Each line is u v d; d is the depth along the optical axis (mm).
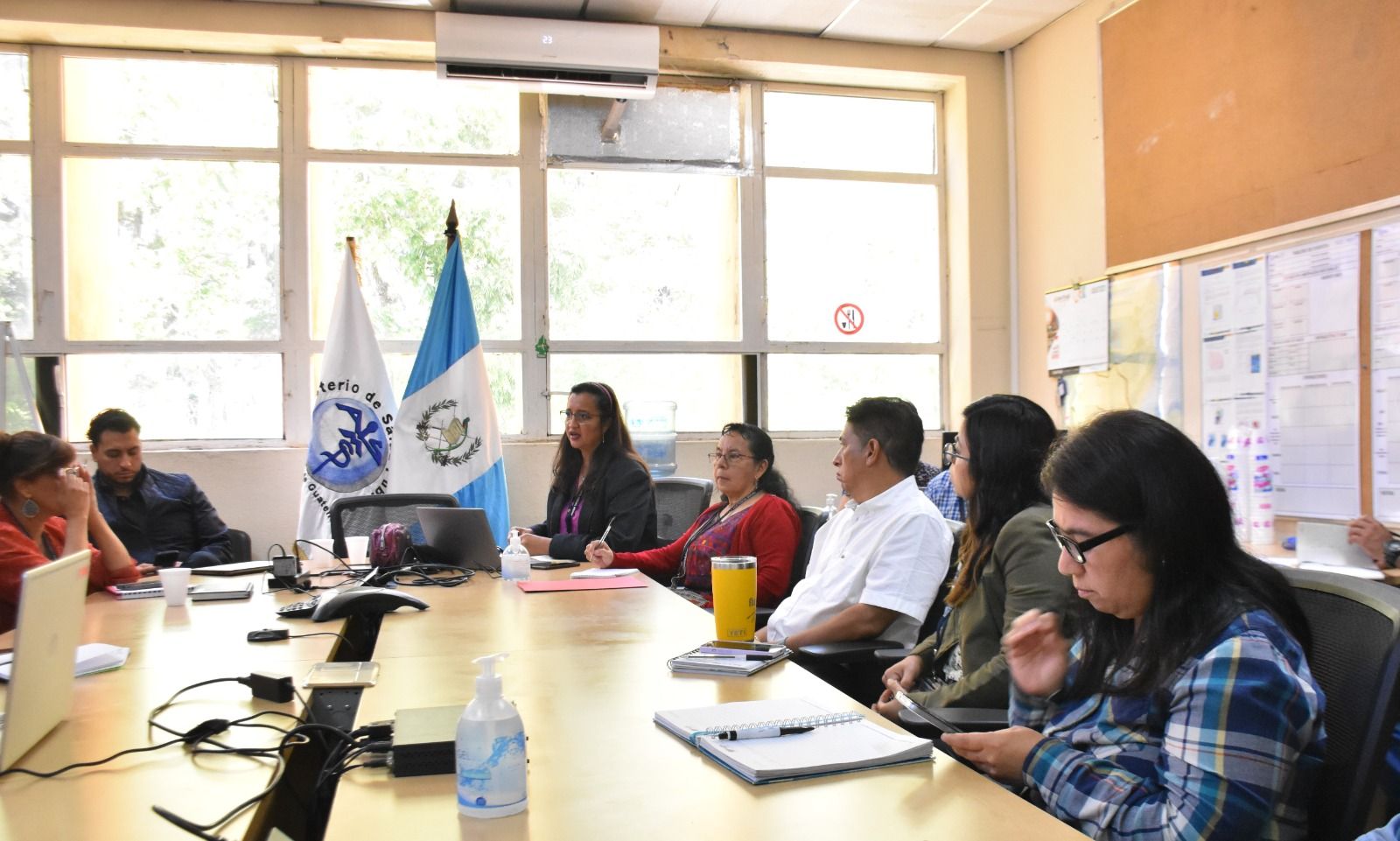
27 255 4340
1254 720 985
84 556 1348
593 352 4758
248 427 4492
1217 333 3779
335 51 4484
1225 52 3730
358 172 4602
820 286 5027
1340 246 3299
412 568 2779
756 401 4934
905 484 2232
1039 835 891
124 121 4434
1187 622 1088
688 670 1537
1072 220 4598
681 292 4887
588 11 4496
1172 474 1093
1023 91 4938
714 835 893
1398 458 3119
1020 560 1652
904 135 5160
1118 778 1065
